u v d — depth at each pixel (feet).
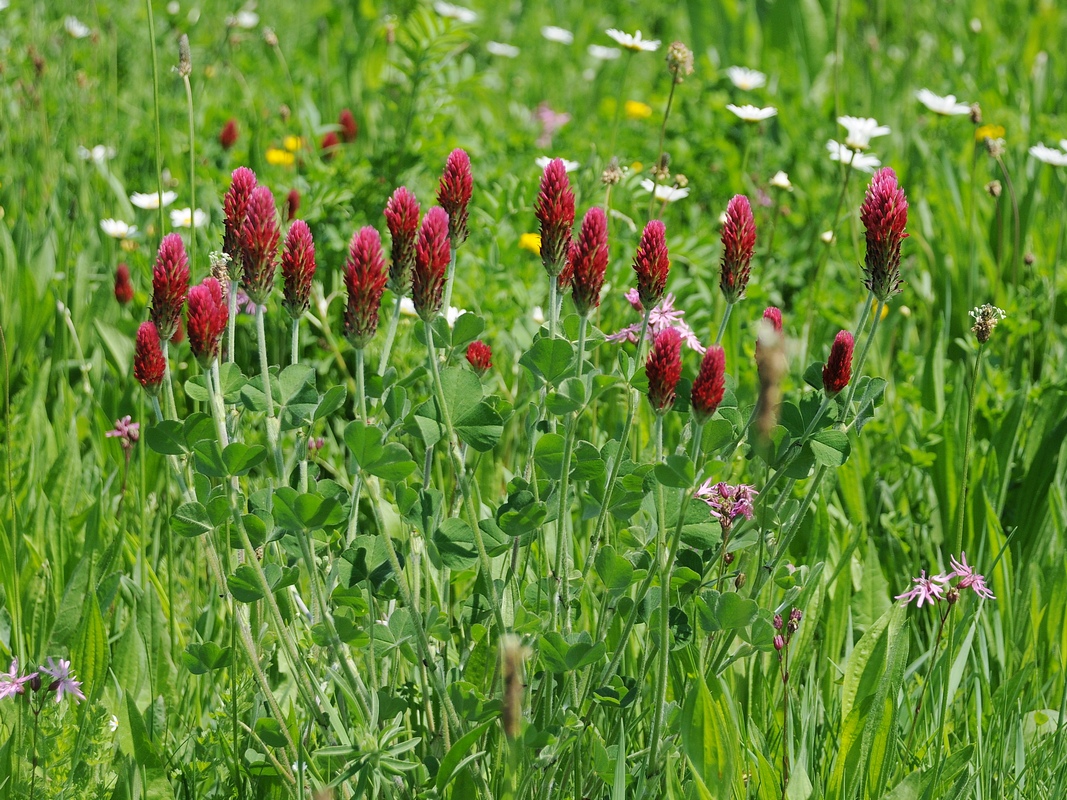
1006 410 20.44
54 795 11.67
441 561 11.60
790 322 23.94
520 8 55.98
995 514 17.15
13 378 22.08
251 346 21.75
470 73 33.47
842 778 12.36
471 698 11.18
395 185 25.58
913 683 15.06
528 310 22.43
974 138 31.37
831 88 39.40
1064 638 15.60
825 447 11.98
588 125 35.24
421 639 11.06
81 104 32.76
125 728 12.21
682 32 49.24
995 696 13.98
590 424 19.84
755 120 26.27
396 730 10.89
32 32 37.17
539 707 12.25
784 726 11.94
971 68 42.50
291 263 11.58
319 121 32.24
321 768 12.22
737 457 15.83
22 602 15.74
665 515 12.17
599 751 11.33
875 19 49.16
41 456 18.60
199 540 15.33
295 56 41.11
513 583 12.17
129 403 21.13
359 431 10.55
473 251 24.38
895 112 38.17
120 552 15.79
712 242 24.44
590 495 12.12
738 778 12.03
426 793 11.03
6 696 12.39
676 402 12.04
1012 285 24.35
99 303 22.99
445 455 18.57
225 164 29.35
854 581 16.97
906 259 27.55
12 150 31.01
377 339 20.88
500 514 11.51
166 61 37.93
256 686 12.98
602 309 22.06
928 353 22.49
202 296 11.14
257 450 11.13
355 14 42.32
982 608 15.58
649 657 11.96
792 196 31.45
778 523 12.64
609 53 40.52
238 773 11.98
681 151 30.89
